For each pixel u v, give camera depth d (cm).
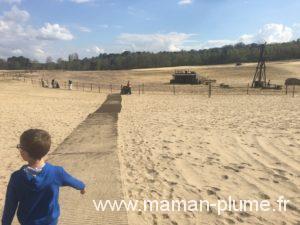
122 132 1472
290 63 12281
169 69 12119
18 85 5788
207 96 4144
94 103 3170
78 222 562
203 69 11225
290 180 801
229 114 2106
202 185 771
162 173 861
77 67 18262
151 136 1368
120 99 3619
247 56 18288
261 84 5959
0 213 626
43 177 335
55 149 1126
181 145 1192
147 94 4603
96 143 1209
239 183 783
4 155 1118
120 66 17725
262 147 1147
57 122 1842
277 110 2312
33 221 336
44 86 5803
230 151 1097
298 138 1278
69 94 4462
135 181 797
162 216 604
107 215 587
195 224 576
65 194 669
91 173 825
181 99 3644
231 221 588
